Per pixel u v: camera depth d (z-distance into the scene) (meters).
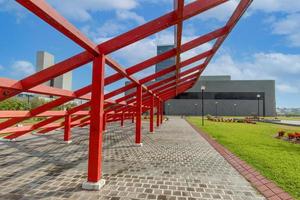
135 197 3.77
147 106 18.00
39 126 8.61
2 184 4.31
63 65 4.32
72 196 3.76
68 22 3.16
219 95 61.03
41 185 4.27
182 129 16.59
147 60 6.74
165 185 4.38
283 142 10.13
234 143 9.67
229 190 4.18
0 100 4.27
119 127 17.84
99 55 4.33
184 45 6.28
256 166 5.76
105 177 4.80
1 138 9.95
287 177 4.86
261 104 59.78
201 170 5.47
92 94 4.33
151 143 9.70
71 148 8.16
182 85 16.20
